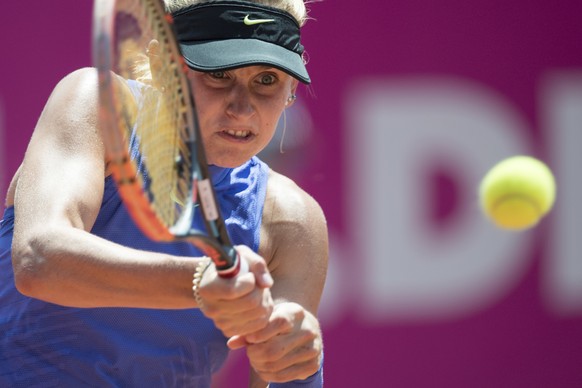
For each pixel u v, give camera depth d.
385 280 20.48
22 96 19.41
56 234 6.70
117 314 8.17
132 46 6.40
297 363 7.61
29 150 7.53
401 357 20.59
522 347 21.03
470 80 20.81
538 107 21.03
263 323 6.70
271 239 8.94
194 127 6.80
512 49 20.92
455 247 20.70
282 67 7.69
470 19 20.81
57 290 6.63
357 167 20.31
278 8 7.96
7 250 8.20
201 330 8.49
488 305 20.92
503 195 17.64
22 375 8.25
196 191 6.66
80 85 7.75
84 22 19.69
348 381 20.44
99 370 8.26
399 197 20.52
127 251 6.62
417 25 20.62
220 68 7.54
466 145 20.75
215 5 7.75
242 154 8.06
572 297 21.25
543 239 21.14
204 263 6.48
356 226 20.38
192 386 8.77
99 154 7.59
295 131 18.30
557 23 21.06
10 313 8.22
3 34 19.34
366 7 20.42
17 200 7.19
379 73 20.48
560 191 21.27
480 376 20.84
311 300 9.00
